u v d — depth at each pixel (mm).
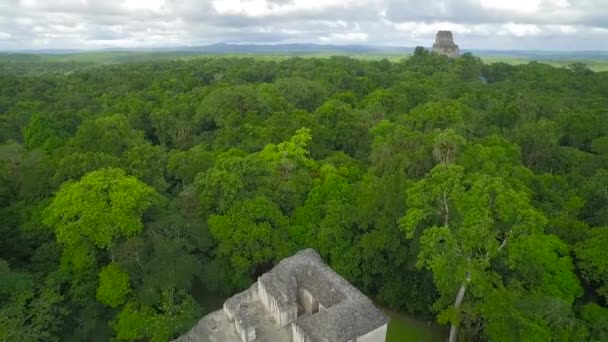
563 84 127875
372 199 37281
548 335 27000
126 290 33219
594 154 67250
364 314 28891
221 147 65188
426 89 109500
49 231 38688
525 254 30406
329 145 67875
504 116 78062
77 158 44719
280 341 29984
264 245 37875
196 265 37000
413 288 36812
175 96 102188
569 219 40094
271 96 91375
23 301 30500
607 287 33250
